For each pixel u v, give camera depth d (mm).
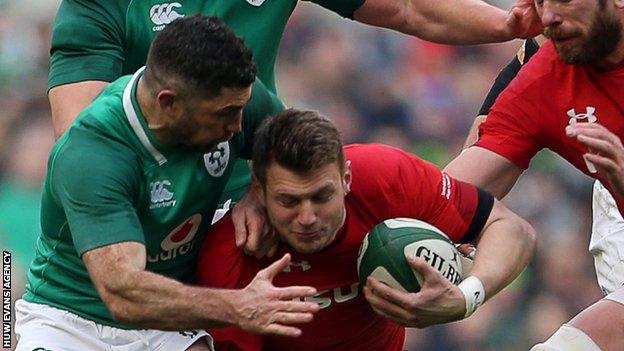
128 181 16938
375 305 17406
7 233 35688
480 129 20594
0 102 38594
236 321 15867
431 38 21734
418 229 17422
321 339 18719
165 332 18906
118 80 17609
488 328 37031
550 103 19547
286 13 20391
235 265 17938
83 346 18609
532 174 40062
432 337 36375
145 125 17000
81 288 18594
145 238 17656
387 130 40625
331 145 16453
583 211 39938
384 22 21562
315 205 16578
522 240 18266
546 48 19797
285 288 15828
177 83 16453
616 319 18406
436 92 41562
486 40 21453
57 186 16953
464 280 17516
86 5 19469
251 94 18016
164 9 19625
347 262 17891
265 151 16594
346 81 41000
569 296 38562
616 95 18938
